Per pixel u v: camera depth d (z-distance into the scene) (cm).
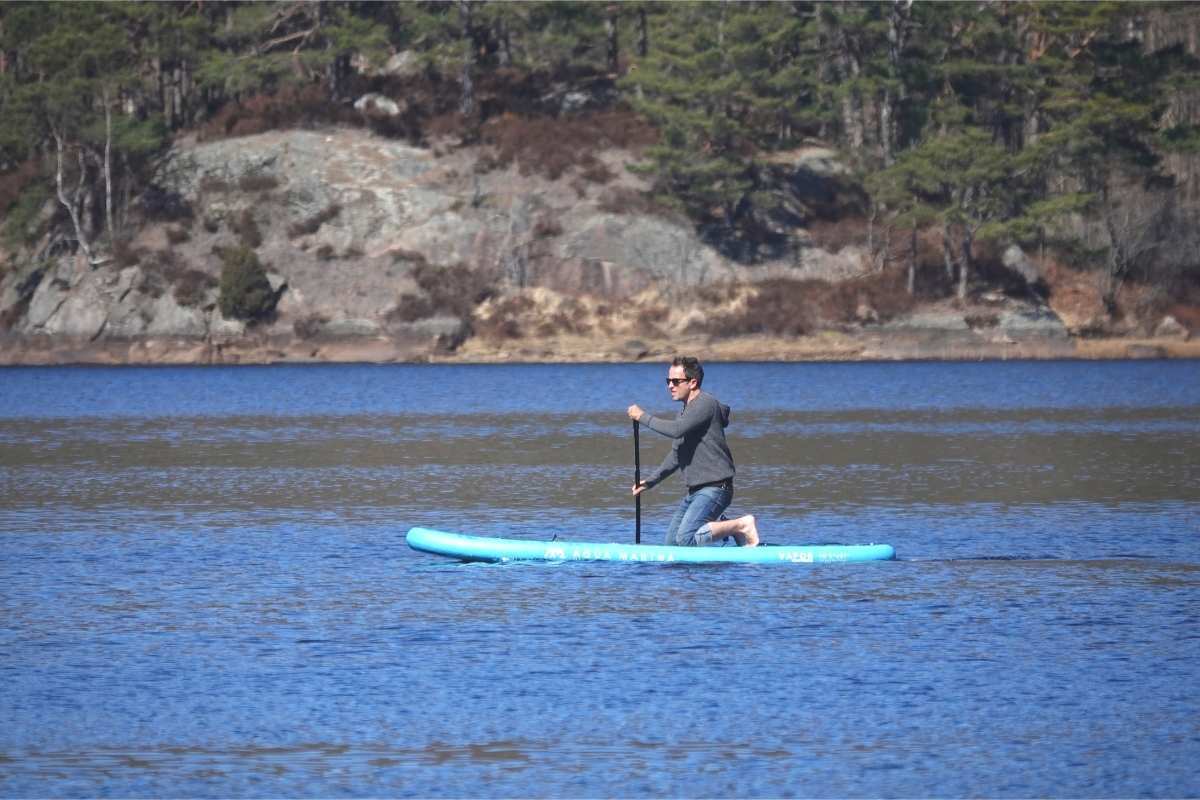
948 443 14050
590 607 5650
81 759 3822
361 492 9919
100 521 8319
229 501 9356
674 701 4316
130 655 4869
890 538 7600
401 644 5022
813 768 3750
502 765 3772
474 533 7900
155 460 12400
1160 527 7994
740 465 11781
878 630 5225
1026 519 8356
